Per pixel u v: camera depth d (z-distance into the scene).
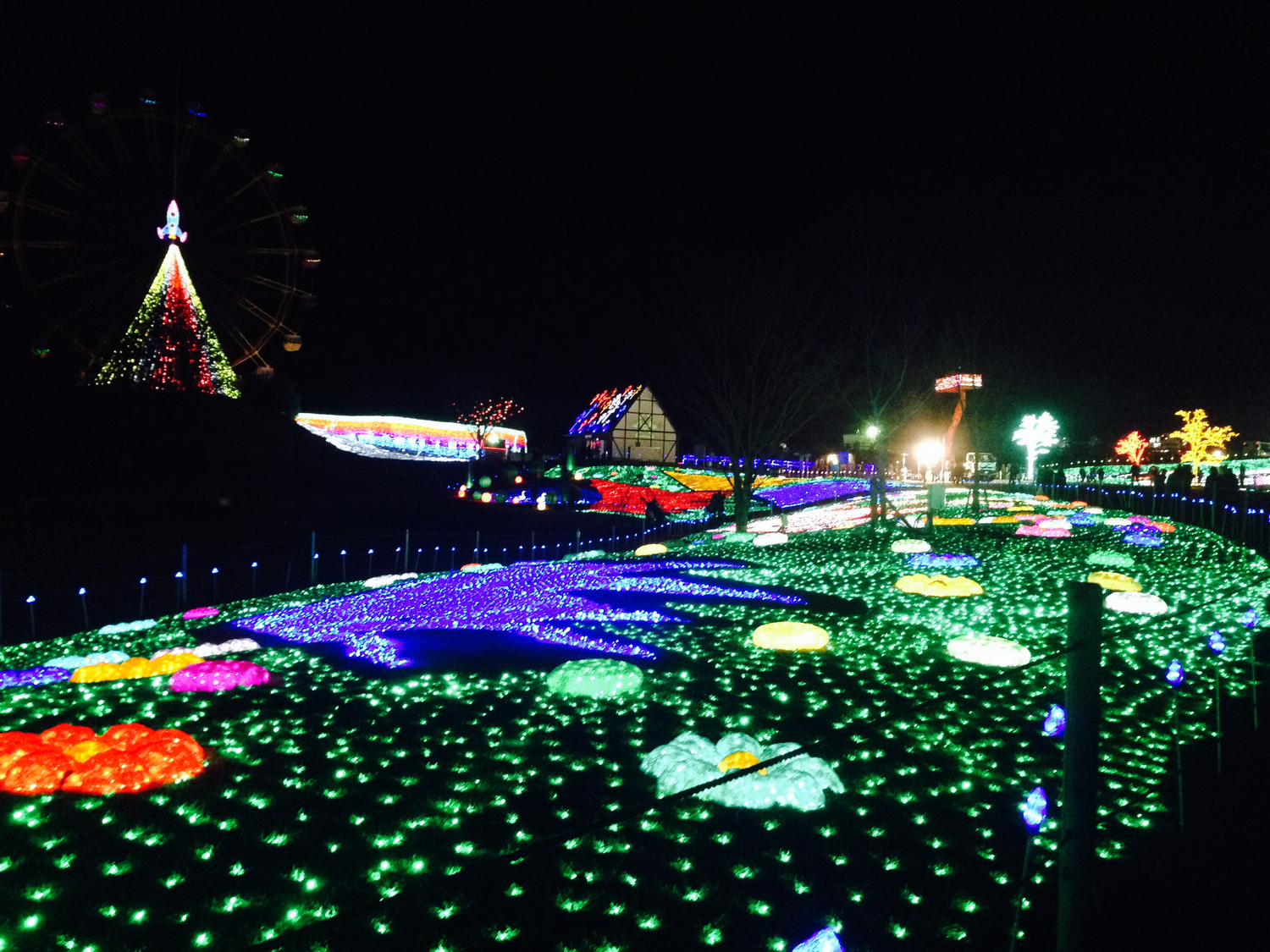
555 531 31.80
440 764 6.88
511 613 14.59
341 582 21.16
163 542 23.38
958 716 7.98
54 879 5.01
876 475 24.25
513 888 4.89
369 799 6.20
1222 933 4.31
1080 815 3.78
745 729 7.75
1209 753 6.76
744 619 13.14
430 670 10.36
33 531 22.84
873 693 8.77
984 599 14.02
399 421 62.09
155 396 34.47
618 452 53.22
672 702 8.62
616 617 13.81
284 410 40.28
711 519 34.72
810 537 24.48
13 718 8.34
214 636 13.45
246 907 4.72
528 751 7.19
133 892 4.88
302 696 9.05
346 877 5.05
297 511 28.94
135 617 17.17
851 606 13.95
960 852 5.34
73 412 32.09
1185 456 51.53
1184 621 11.29
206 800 6.17
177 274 36.53
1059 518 24.55
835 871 5.11
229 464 32.53
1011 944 3.95
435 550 25.38
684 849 5.37
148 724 8.05
